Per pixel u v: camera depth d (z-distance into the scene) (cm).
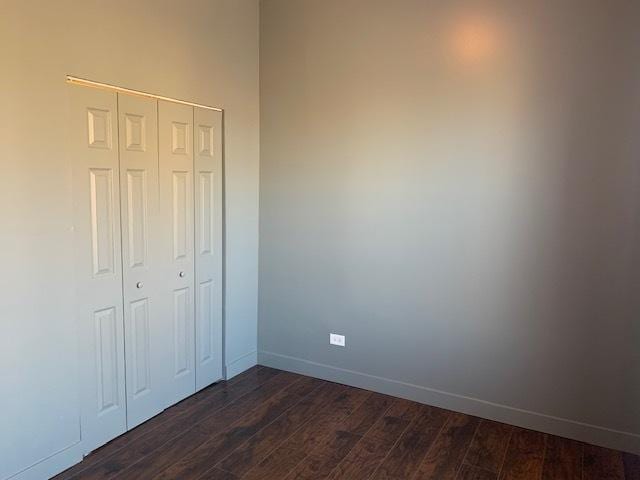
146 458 268
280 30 365
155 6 288
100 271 268
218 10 334
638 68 260
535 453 279
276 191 381
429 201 322
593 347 284
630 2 258
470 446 286
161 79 295
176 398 330
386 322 347
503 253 303
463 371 323
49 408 246
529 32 283
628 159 266
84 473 254
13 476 232
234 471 259
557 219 286
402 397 346
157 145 297
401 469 263
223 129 349
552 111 281
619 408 281
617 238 272
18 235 226
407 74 321
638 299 271
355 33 336
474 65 299
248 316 391
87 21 250
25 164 227
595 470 263
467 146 307
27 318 233
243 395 348
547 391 299
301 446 284
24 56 224
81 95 251
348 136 346
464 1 299
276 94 372
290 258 381
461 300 319
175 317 323
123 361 287
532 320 299
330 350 372
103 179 266
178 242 320
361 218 348
